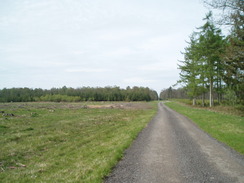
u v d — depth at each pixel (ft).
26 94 345.10
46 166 21.59
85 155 25.39
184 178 16.74
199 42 96.73
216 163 20.62
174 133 38.75
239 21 41.09
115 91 384.06
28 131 43.96
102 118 72.02
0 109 103.86
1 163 23.07
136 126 49.16
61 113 90.99
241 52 51.70
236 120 50.98
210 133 38.17
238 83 71.41
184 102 194.29
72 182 16.25
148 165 20.21
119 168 19.45
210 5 39.73
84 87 441.68
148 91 447.42
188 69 118.93
